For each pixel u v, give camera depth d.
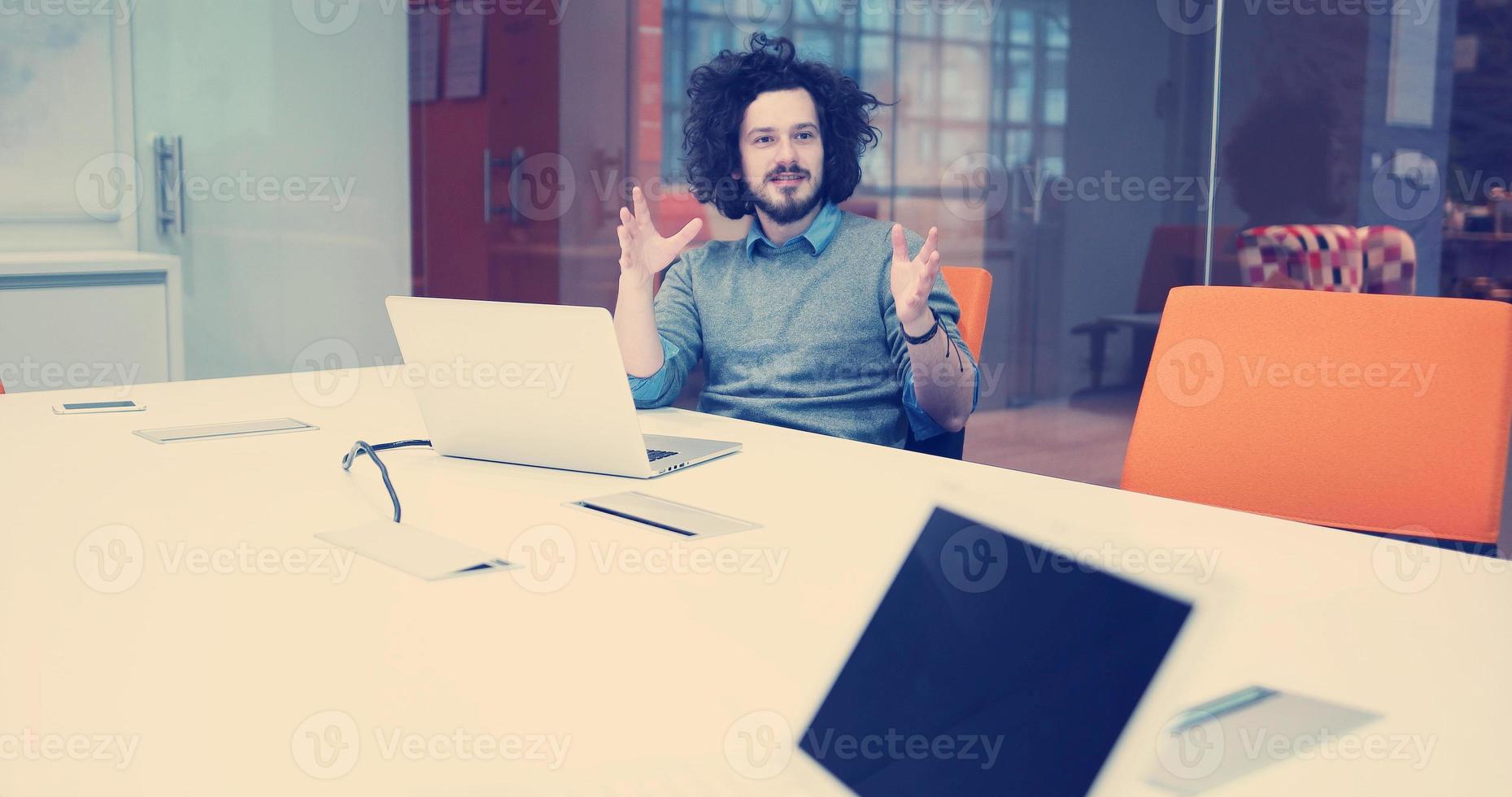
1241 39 4.24
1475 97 4.03
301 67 3.34
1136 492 1.31
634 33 3.97
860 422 1.79
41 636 0.77
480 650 0.75
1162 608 0.49
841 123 1.88
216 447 1.41
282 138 3.32
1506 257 4.00
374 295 3.56
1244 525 1.05
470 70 3.66
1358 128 4.15
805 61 1.88
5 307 2.87
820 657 0.74
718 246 1.93
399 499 1.15
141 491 1.18
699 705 0.66
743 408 1.81
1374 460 1.28
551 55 3.84
